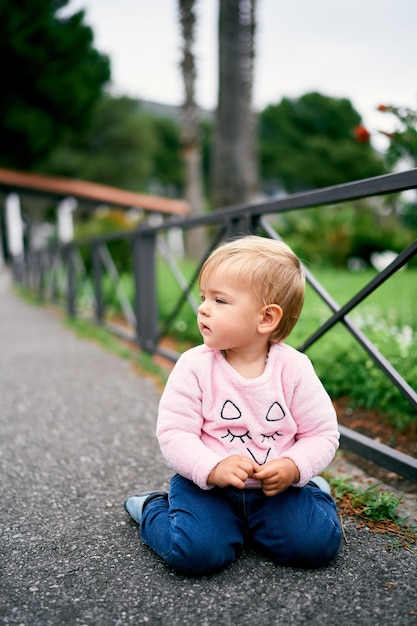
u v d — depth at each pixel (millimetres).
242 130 8469
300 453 1420
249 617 1271
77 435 2621
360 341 2084
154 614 1292
